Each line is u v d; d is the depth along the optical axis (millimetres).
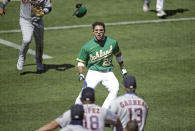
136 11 70250
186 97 37375
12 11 66938
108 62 31672
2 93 37500
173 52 50688
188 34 58719
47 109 34406
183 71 44250
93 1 74875
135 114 23859
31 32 40531
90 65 31953
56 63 46375
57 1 73875
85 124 22031
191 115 33750
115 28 61000
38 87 39219
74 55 49344
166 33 59094
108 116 22469
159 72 43812
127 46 52844
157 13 69375
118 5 73250
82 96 22766
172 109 34812
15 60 46781
